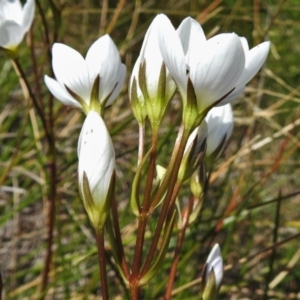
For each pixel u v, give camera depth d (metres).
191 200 0.25
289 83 0.56
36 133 0.41
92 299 0.38
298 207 0.49
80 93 0.23
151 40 0.21
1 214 0.45
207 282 0.24
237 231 0.46
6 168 0.43
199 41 0.21
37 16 0.49
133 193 0.21
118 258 0.21
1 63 0.49
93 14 0.60
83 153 0.21
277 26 0.60
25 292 0.40
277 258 0.44
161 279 0.36
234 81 0.20
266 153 0.51
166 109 0.21
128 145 0.49
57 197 0.40
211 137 0.25
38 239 0.45
